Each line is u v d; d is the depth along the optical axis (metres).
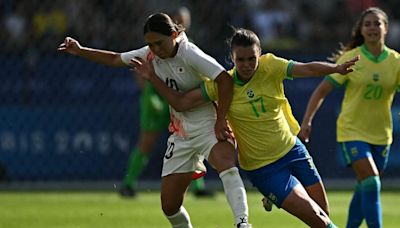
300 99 51.12
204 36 53.59
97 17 53.03
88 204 40.88
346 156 29.41
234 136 24.30
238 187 23.72
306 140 29.94
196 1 54.16
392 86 29.41
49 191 48.72
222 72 23.55
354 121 29.44
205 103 24.33
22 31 51.78
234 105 23.75
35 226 32.12
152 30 23.48
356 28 29.92
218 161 23.88
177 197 25.16
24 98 50.81
